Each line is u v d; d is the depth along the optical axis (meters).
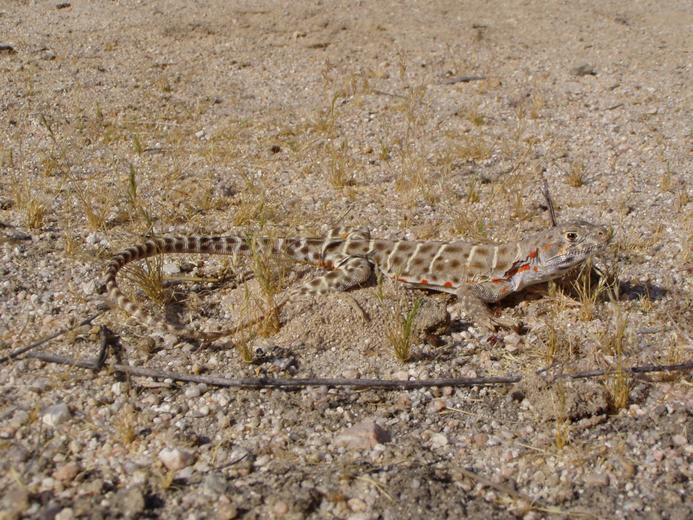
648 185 0.49
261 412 0.30
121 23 0.77
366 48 0.72
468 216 0.45
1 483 0.26
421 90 0.63
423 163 0.51
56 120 0.56
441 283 0.38
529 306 0.37
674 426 0.30
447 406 0.31
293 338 0.34
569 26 0.77
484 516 0.26
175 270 0.39
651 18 0.79
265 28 0.77
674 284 0.39
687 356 0.33
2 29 0.74
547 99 0.61
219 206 0.46
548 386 0.31
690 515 0.26
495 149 0.54
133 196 0.44
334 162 0.49
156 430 0.29
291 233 0.43
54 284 0.37
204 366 0.32
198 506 0.26
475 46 0.72
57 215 0.44
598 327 0.35
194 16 0.80
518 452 0.29
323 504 0.26
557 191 0.48
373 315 0.35
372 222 0.45
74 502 0.26
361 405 0.31
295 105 0.61
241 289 0.37
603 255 0.41
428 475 0.27
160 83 0.63
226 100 0.61
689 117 0.57
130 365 0.32
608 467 0.28
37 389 0.30
